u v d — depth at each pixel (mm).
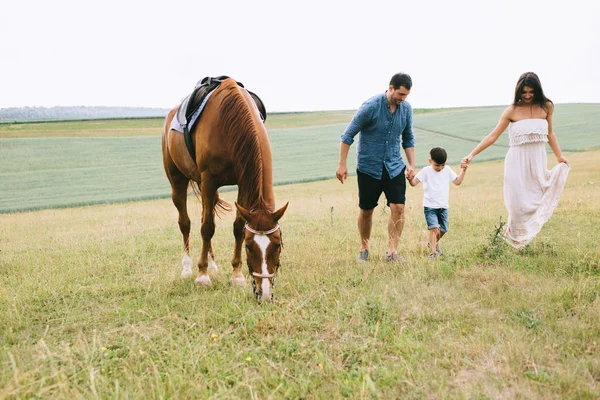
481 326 3381
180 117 5164
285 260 5637
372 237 7105
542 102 5129
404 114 5270
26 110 194125
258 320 3619
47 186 29844
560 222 7293
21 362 3045
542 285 4062
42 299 4559
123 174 33938
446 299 3904
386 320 3506
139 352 3145
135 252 6750
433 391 2570
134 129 61344
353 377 2770
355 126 5207
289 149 44750
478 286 4172
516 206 5250
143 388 2705
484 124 55469
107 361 3066
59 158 40000
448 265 4785
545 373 2611
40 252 7410
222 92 4656
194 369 2854
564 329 3141
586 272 4371
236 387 2611
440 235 5727
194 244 7371
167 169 5836
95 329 3578
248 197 4168
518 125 5117
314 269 5023
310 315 3727
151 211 16312
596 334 3070
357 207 11289
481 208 9555
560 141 39906
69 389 2678
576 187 14102
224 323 3693
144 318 3959
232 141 4301
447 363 2834
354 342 3221
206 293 4535
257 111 4863
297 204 14961
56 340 3588
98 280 5230
